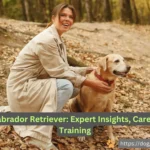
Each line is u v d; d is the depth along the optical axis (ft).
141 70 25.82
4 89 15.57
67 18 11.79
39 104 11.44
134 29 49.37
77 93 12.90
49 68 11.45
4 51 20.07
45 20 65.98
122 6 57.21
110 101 13.15
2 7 62.85
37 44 11.30
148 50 35.19
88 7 61.11
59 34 12.11
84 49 27.89
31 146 11.19
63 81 11.44
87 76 13.17
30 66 11.63
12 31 25.27
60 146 11.93
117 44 34.88
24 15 68.54
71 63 20.61
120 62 12.49
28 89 11.46
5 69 17.53
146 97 19.12
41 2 66.13
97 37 36.37
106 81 12.68
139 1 71.31
